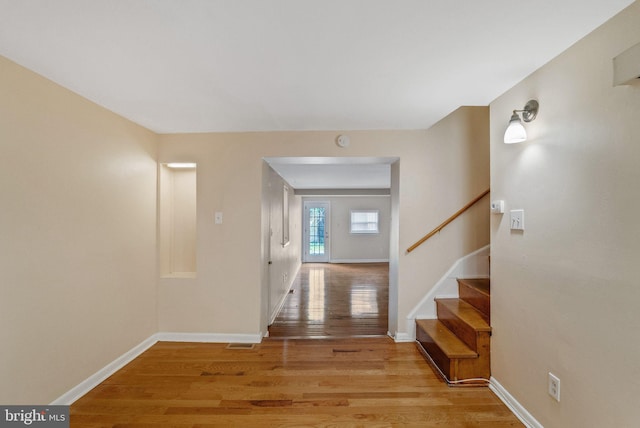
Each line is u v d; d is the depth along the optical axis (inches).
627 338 47.5
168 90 78.3
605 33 50.9
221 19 49.5
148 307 113.1
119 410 76.5
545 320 65.1
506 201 78.8
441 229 117.4
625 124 47.7
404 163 115.8
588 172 54.4
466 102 86.7
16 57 62.0
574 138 57.5
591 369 53.8
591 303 53.7
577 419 56.8
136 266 106.0
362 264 353.4
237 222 118.0
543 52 60.4
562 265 60.2
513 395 76.5
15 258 64.7
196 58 62.5
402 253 117.0
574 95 57.5
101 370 89.4
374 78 71.9
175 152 118.0
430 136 116.0
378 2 45.7
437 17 49.3
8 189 63.2
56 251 74.4
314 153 115.8
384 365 99.9
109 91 79.0
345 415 75.1
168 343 116.8
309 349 112.0
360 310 172.7
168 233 125.8
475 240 118.0
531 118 69.0
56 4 45.4
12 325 64.2
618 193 48.9
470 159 116.8
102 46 57.9
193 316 118.6
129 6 46.1
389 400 81.2
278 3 45.7
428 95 81.8
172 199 129.0
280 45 57.6
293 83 74.4
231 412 76.2
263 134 116.9
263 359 104.0
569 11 47.8
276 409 77.4
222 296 118.2
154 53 60.5
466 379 87.8
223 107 90.7
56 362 74.5
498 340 83.3
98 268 88.4
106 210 91.5
